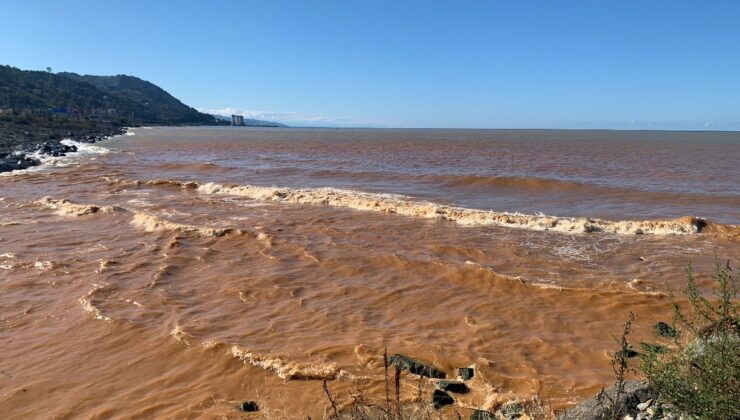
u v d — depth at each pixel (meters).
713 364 3.72
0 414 5.75
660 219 17.50
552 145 72.25
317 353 7.08
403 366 6.66
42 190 22.30
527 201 21.31
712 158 45.06
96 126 104.00
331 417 5.49
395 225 15.88
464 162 39.47
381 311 8.88
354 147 62.75
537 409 5.52
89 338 7.62
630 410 4.25
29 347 7.34
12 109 101.62
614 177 29.19
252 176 29.48
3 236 13.84
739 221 17.16
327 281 10.42
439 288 10.03
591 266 11.61
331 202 19.92
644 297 9.41
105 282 10.02
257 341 7.48
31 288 9.73
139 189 23.17
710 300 8.80
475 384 6.30
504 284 10.16
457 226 15.80
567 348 7.40
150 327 7.97
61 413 5.77
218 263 11.57
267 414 5.67
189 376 6.57
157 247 12.73
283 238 13.82
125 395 6.13
